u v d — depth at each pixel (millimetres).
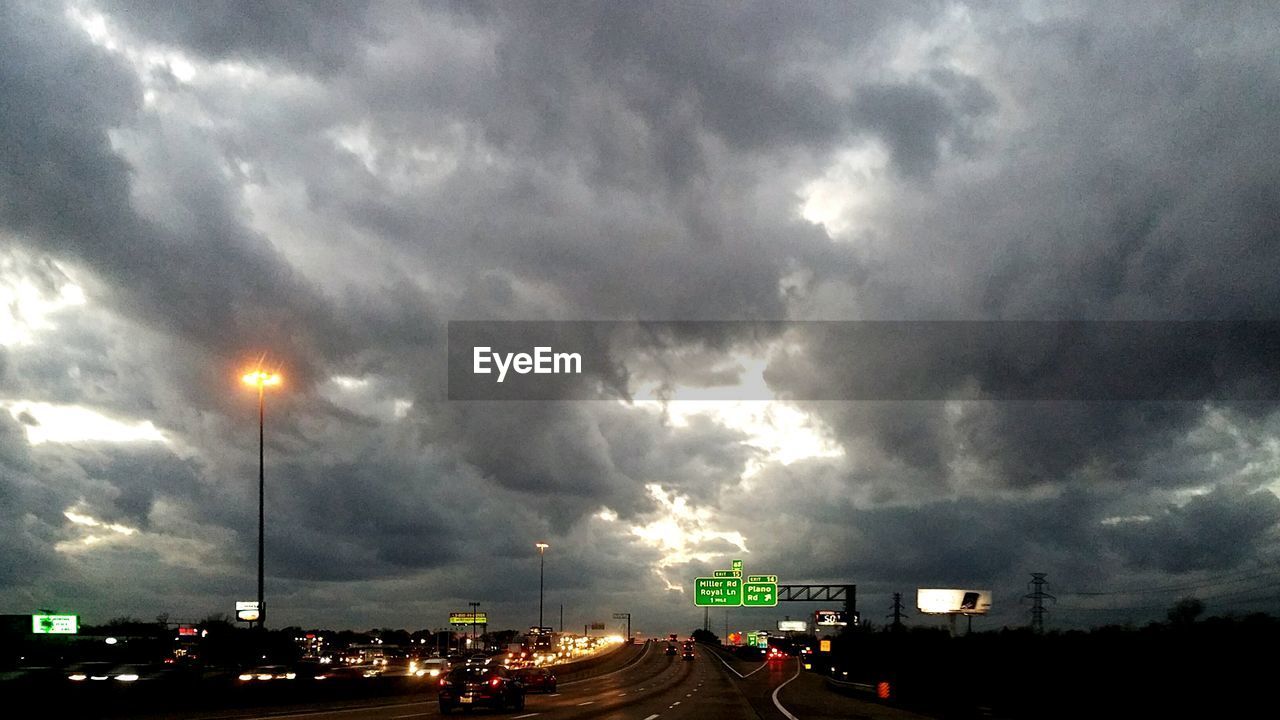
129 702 34125
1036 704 40594
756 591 84812
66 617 100500
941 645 72750
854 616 101625
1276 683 32375
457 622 168125
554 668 85250
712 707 47562
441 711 42156
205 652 105188
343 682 47938
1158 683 35688
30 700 29797
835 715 42375
